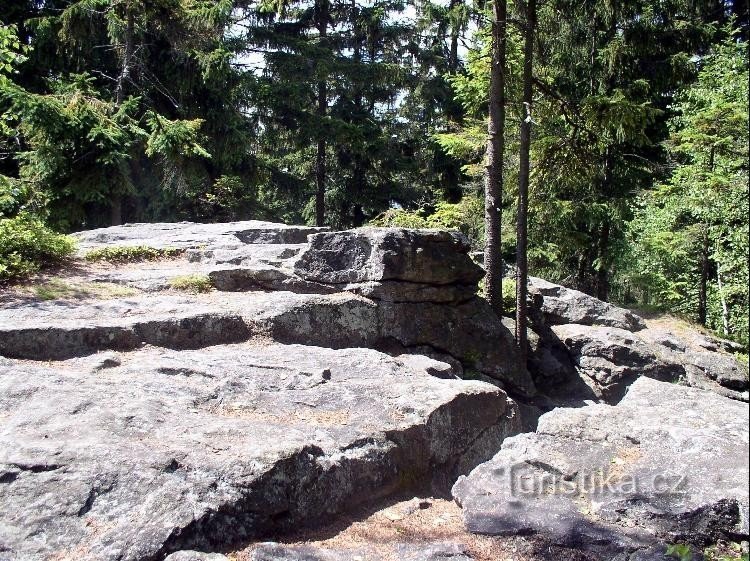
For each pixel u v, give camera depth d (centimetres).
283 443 453
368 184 2827
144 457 417
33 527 364
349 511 470
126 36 1812
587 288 1933
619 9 1594
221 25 2114
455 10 1546
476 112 1794
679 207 1382
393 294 938
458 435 589
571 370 1250
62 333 652
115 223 1797
